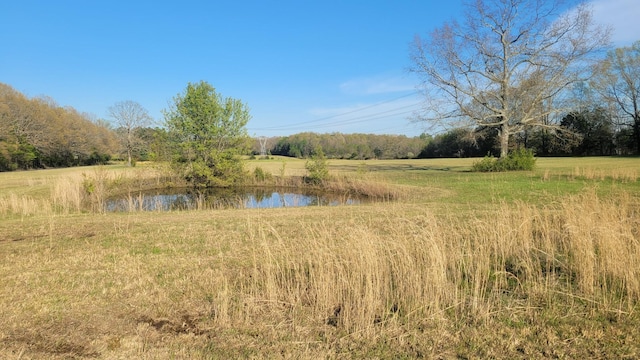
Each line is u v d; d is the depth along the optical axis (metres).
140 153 59.12
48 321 4.35
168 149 27.38
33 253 7.25
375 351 3.71
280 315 4.53
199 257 6.87
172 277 5.81
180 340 3.94
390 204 13.63
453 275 5.57
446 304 4.73
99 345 3.82
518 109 28.27
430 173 27.97
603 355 3.55
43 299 4.97
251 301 4.74
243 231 9.03
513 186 17.55
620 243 5.40
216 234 8.73
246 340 3.95
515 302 4.73
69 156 57.06
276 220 10.49
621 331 3.95
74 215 12.52
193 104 26.27
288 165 44.09
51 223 9.47
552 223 8.02
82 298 5.01
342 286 4.86
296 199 20.20
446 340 3.91
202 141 27.09
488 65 27.73
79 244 7.96
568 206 7.84
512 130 28.94
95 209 15.30
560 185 17.08
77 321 4.36
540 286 5.05
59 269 6.22
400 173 28.80
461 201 13.82
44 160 52.44
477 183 19.77
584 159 39.53
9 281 5.66
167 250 7.39
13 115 46.81
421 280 4.95
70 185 17.05
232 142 27.39
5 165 43.38
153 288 5.36
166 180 27.59
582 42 25.38
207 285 5.45
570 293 4.84
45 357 3.60
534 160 25.64
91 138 59.97
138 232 9.06
